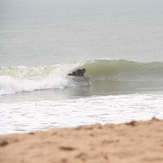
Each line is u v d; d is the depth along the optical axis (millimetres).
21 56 138625
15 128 33625
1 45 171375
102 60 92188
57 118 38219
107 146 13719
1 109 46031
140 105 45375
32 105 49156
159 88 65750
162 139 14945
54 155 12359
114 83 78625
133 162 11656
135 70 88812
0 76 70625
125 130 16938
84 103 49219
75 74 78000
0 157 12516
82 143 14188
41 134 16312
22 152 12953
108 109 43062
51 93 64875
